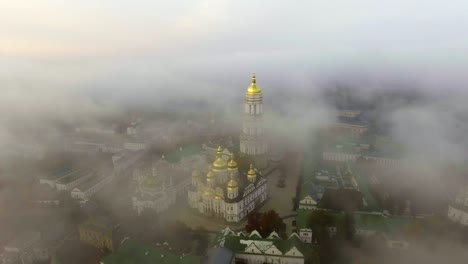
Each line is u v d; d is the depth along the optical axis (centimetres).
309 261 19325
